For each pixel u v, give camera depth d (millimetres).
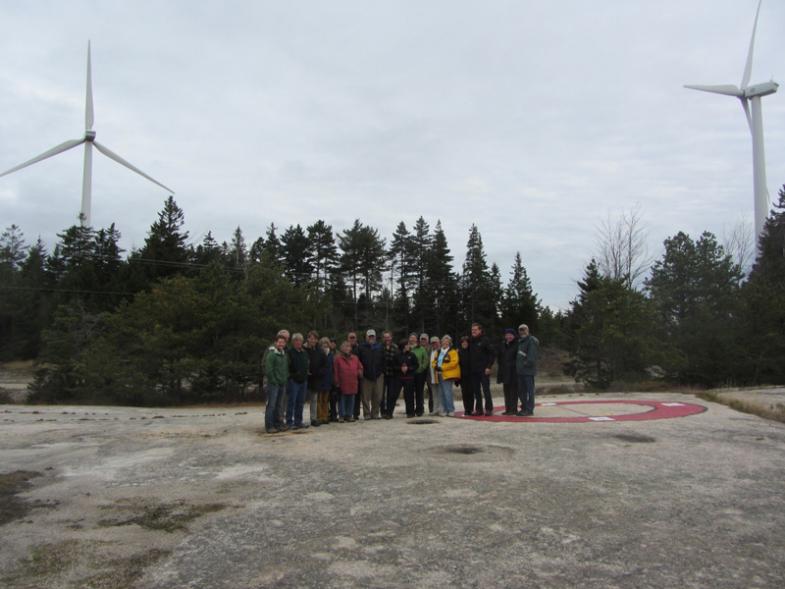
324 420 11453
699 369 27578
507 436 9094
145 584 3775
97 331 34844
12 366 49969
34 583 3816
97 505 5672
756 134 43781
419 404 12531
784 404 13242
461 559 4070
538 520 4871
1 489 6355
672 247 44062
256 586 3699
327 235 60750
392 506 5367
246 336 29312
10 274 55250
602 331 27812
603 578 3717
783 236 43719
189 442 9609
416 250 65000
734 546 4262
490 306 64938
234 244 87250
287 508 5422
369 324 59500
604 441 8523
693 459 7215
